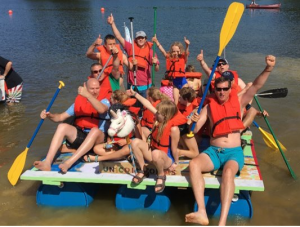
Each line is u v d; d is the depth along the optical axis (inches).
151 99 197.3
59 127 174.6
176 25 888.9
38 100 329.7
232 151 157.3
